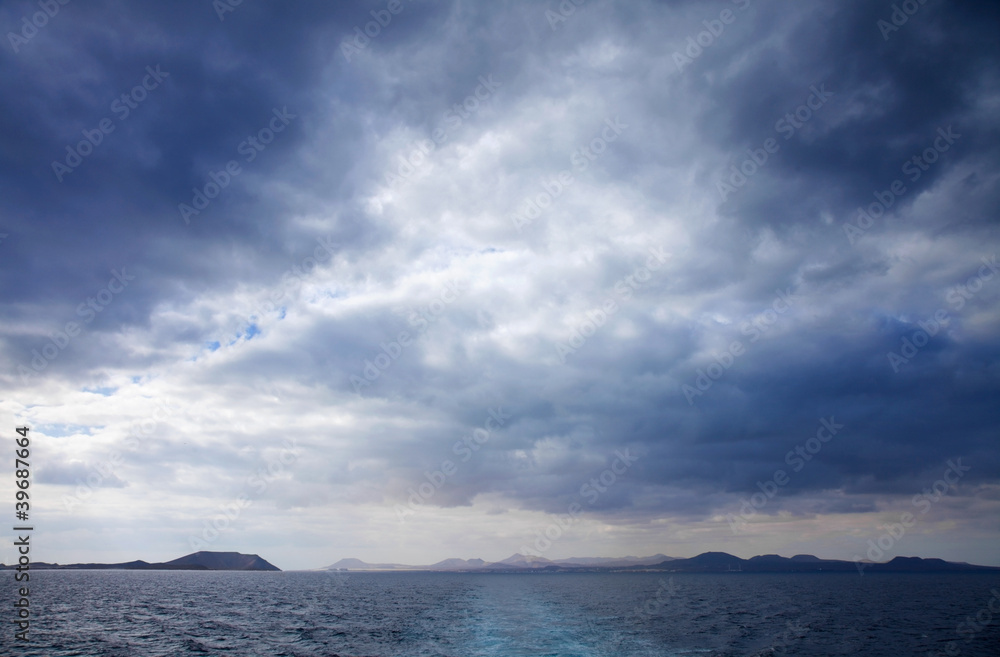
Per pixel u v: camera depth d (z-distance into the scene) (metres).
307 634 42.75
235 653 34.72
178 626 48.22
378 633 43.09
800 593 100.44
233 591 105.19
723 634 42.19
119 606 67.44
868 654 33.72
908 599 81.69
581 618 53.78
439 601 78.81
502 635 41.38
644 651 34.47
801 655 33.31
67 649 36.25
